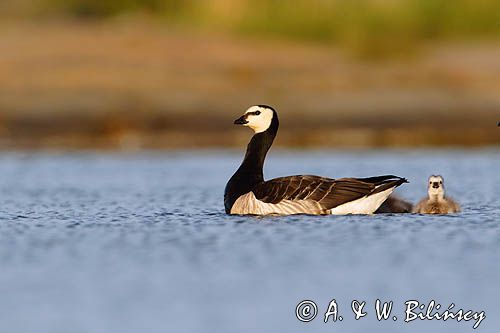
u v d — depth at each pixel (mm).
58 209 19406
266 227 16812
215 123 33312
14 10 50281
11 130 32500
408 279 13914
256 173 18312
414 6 43688
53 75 36094
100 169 26016
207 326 11969
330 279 13891
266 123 18500
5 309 12594
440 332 12266
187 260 14898
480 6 45938
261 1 43562
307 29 42875
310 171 25500
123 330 11836
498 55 41906
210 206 19688
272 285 13641
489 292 13367
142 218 18234
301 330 12055
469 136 32219
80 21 45500
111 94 34938
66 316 12312
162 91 35281
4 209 19422
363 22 42406
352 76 37531
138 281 13828
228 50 39844
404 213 18234
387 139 31812
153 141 31594
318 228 16688
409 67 39125
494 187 22328
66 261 14906
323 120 33812
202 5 44500
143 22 44406
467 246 15727
